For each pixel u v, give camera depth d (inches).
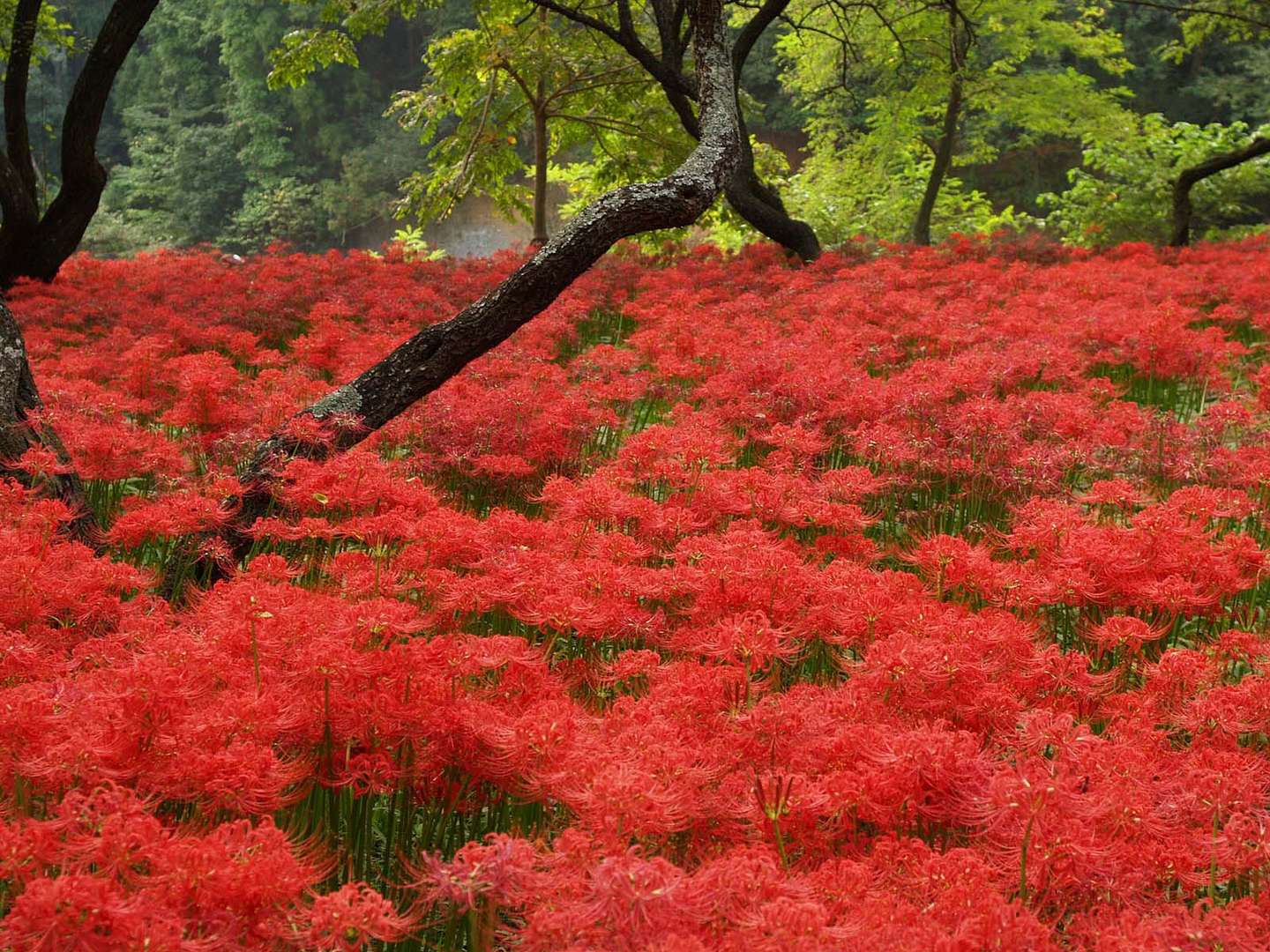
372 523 165.8
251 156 1581.0
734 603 149.4
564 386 306.0
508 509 238.7
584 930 82.6
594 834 95.7
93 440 224.7
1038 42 831.7
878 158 914.1
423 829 120.3
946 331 340.8
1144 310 353.4
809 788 102.0
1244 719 128.2
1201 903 95.2
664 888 82.7
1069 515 177.6
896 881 99.0
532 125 932.0
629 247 581.6
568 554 173.0
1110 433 241.1
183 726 106.0
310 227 1558.8
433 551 162.2
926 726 110.9
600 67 634.2
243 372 374.0
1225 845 102.5
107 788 104.4
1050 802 97.0
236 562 191.9
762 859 91.4
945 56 749.3
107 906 79.6
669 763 103.1
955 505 235.5
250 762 102.7
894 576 160.4
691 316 387.9
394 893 117.0
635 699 138.8
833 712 119.9
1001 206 1299.2
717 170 222.7
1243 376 343.9
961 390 285.9
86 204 505.4
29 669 126.3
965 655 123.4
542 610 135.9
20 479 204.1
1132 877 103.3
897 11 764.0
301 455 201.9
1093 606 174.1
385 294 434.0
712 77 232.1
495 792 120.0
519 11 670.5
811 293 434.0
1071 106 798.5
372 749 116.1
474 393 281.7
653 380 309.0
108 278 526.0
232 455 248.7
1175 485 236.5
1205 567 165.2
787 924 82.4
